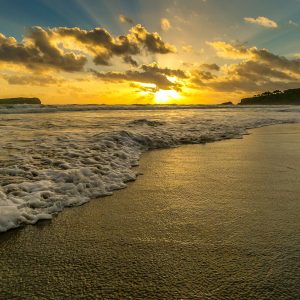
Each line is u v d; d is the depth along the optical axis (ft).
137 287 7.01
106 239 9.42
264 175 17.12
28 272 7.57
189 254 8.52
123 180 15.76
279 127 45.39
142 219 11.00
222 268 7.78
